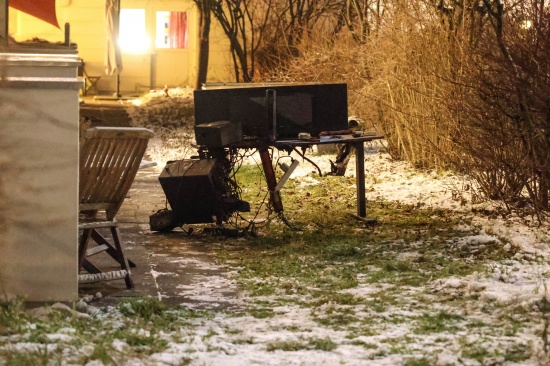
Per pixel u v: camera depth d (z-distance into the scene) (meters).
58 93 5.69
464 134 10.88
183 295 6.62
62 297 5.82
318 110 9.97
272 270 7.53
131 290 6.72
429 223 9.72
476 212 10.26
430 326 5.64
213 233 9.14
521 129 9.52
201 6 24.09
